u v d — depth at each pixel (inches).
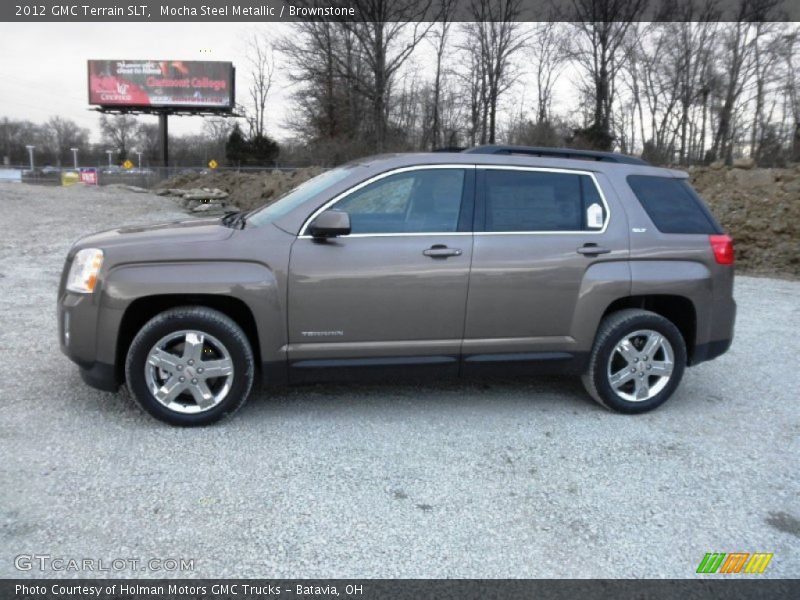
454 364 175.5
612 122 1647.4
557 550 119.4
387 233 168.4
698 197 195.2
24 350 221.9
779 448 166.9
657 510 134.3
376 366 171.2
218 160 2052.2
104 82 1855.3
